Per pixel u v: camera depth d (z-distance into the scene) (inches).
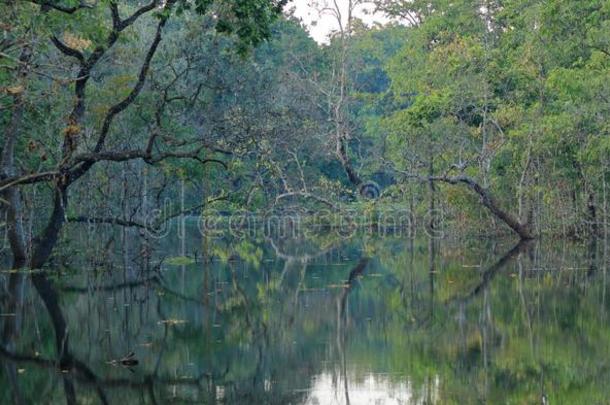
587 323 856.9
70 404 593.0
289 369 690.8
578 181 1834.4
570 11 1412.4
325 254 1689.2
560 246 1690.5
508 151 1879.9
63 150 1187.3
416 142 2069.4
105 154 1128.8
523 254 1550.2
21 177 1077.8
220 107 1654.8
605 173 1779.0
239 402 597.0
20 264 1336.1
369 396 609.0
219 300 1054.4
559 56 1791.3
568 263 1371.8
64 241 1444.4
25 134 1258.6
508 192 1942.7
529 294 1053.2
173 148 1437.0
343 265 1462.8
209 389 633.6
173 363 714.8
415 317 922.1
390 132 2492.6
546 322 868.0
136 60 1462.8
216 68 1487.5
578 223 1831.9
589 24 1408.7
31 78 1034.1
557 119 1675.7
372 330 855.1
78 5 934.4
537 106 1786.4
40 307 997.2
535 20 1787.6
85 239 1605.6
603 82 1482.5
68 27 961.5
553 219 1840.6
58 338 817.5
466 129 1939.0
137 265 1445.6
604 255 1480.1
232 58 1510.8
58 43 1064.8
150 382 652.7
